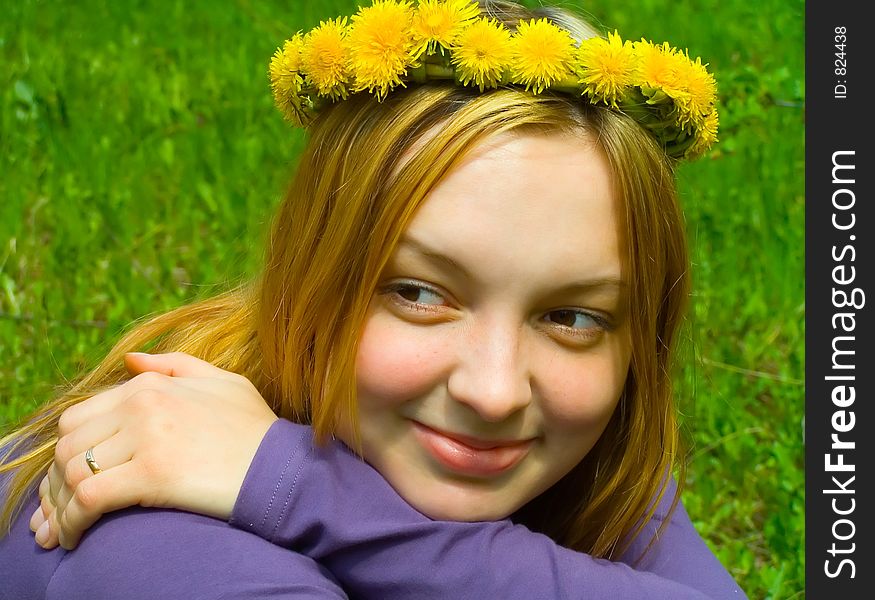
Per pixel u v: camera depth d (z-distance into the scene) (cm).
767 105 391
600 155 176
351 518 177
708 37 514
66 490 178
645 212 182
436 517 184
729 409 328
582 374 181
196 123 462
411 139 176
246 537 172
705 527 298
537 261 170
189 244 392
